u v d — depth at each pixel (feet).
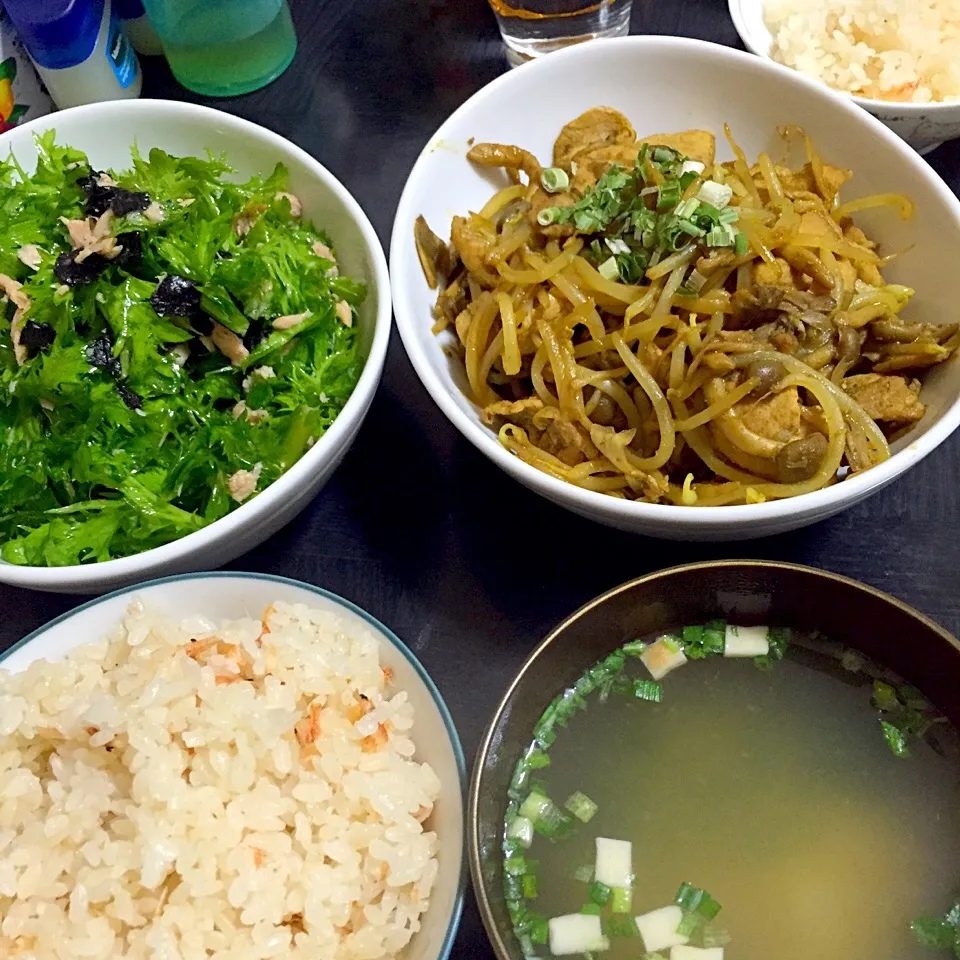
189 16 1.76
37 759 1.30
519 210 1.54
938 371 1.40
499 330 1.47
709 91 1.57
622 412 1.44
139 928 1.20
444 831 1.23
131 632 1.29
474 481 1.52
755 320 1.40
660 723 1.33
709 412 1.37
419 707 1.27
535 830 1.29
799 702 1.33
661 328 1.42
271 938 1.18
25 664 1.31
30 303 1.47
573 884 1.27
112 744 1.28
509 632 1.43
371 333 1.49
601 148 1.57
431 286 1.51
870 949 1.23
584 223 1.44
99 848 1.22
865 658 1.32
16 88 1.75
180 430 1.46
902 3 1.69
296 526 1.51
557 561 1.46
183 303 1.46
